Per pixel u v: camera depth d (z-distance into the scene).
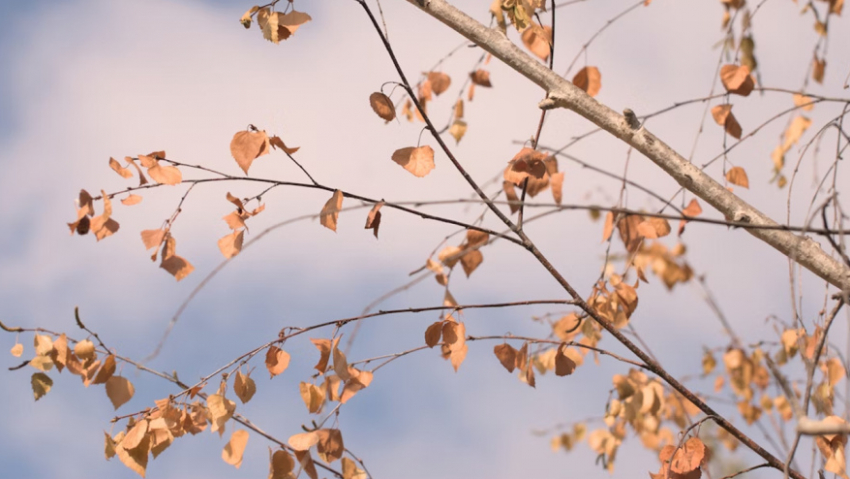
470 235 2.52
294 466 2.41
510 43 2.42
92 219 2.38
